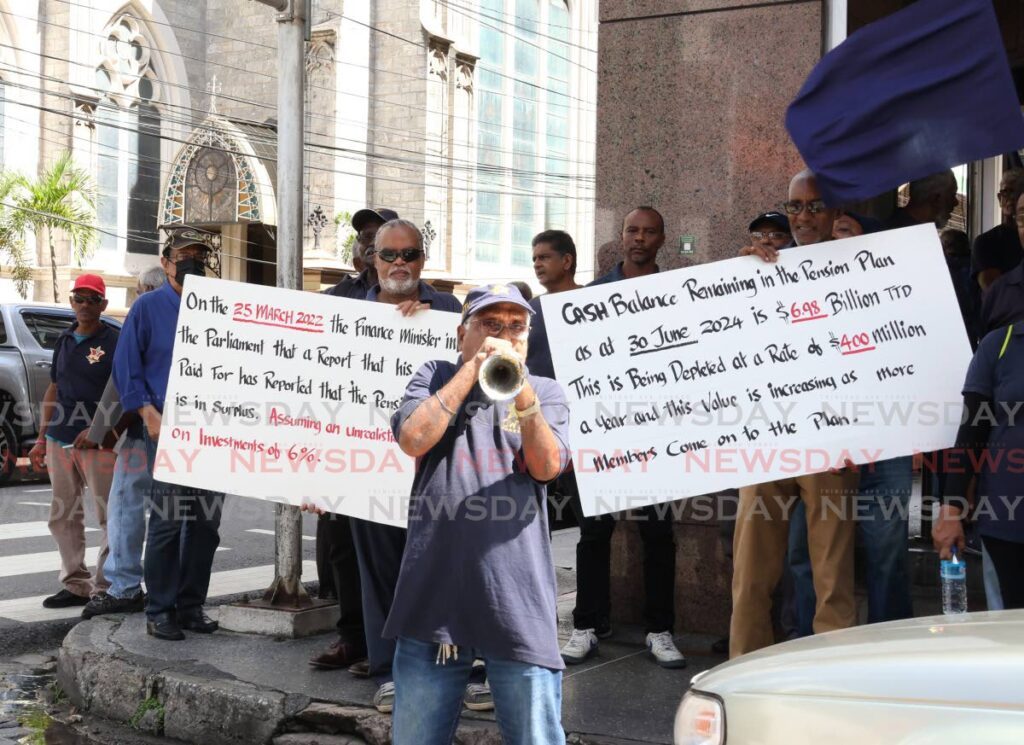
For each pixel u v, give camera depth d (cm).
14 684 589
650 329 489
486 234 3662
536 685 325
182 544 621
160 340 622
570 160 4044
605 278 585
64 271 2909
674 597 563
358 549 493
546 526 342
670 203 624
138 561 688
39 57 3030
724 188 611
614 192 637
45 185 2752
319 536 648
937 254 478
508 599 325
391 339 530
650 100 626
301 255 638
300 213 637
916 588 684
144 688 525
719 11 608
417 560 334
